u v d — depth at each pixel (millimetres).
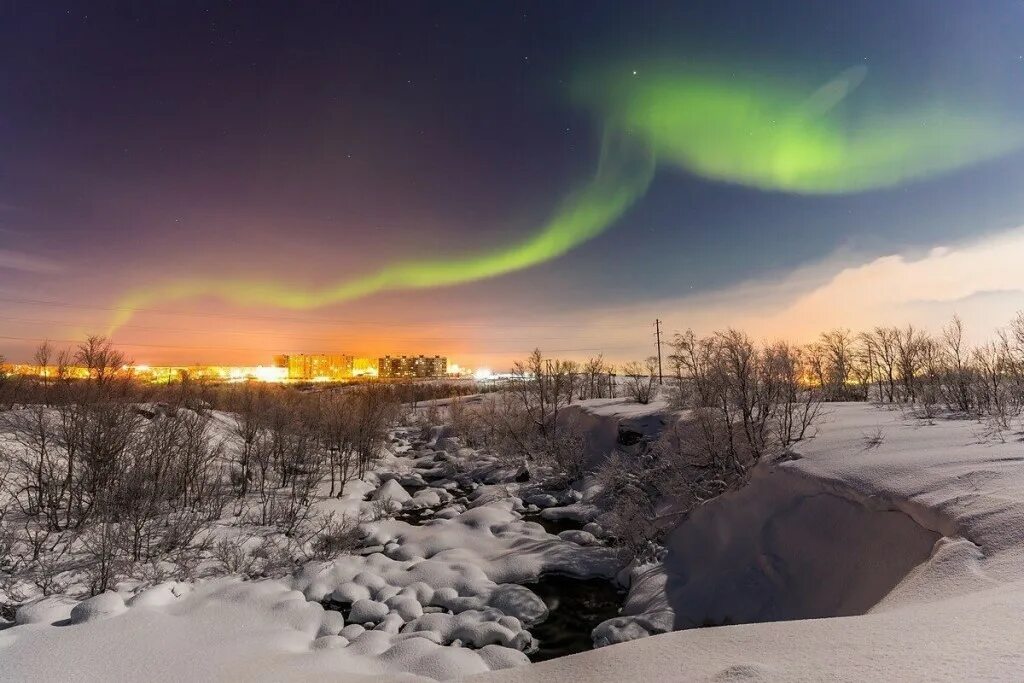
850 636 3244
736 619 7113
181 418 14695
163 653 5980
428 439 28438
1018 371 12586
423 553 11188
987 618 2967
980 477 6191
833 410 13211
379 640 7059
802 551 7344
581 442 18172
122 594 7965
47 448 12219
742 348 11289
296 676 5473
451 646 7008
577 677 3832
